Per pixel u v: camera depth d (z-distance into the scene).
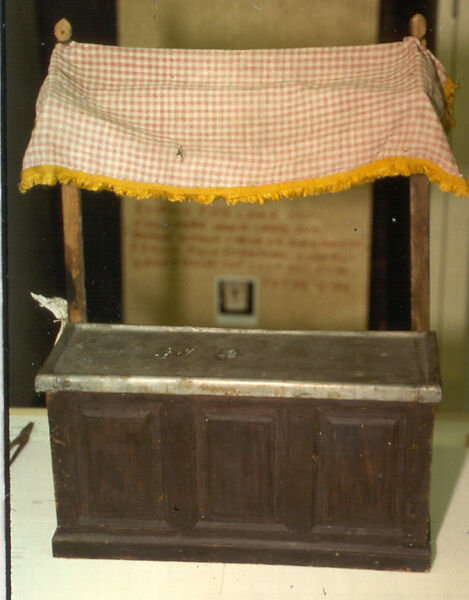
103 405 3.00
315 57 3.16
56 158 2.99
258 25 4.33
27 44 4.32
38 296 3.55
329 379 2.92
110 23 4.36
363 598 3.00
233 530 3.14
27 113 4.43
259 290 4.66
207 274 4.66
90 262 4.65
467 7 4.15
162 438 3.03
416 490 3.01
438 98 3.10
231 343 3.23
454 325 4.51
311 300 4.66
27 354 4.67
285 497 3.08
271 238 4.57
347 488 3.04
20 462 3.89
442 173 2.89
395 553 3.11
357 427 2.94
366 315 4.65
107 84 3.17
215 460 3.04
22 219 4.54
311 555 3.14
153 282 4.69
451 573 3.12
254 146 3.06
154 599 3.01
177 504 3.12
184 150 3.06
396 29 4.27
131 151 3.02
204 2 4.32
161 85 3.13
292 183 3.00
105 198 4.54
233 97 3.08
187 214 4.55
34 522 3.46
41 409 4.32
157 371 2.99
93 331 3.33
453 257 4.41
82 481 3.12
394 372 2.99
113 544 3.19
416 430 2.92
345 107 2.99
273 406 2.94
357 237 4.53
